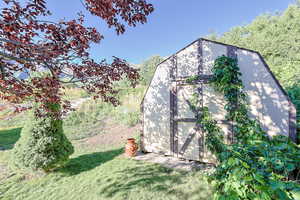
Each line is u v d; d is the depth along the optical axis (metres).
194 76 5.03
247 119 4.13
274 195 1.12
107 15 2.69
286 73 6.84
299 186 1.12
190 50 5.17
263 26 15.70
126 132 9.13
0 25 2.00
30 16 2.20
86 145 7.94
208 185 3.34
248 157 1.51
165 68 5.70
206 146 4.81
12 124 12.34
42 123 4.68
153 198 3.08
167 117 5.61
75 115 11.84
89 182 4.01
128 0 2.62
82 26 2.61
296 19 12.30
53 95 3.06
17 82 2.60
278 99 3.88
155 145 5.87
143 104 6.21
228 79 4.29
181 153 5.28
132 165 4.79
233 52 4.44
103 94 3.80
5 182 4.51
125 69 3.68
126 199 3.11
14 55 2.39
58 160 4.84
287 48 11.22
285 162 1.39
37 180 4.45
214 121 4.68
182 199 2.99
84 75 3.28
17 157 4.58
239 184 1.26
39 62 2.56
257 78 4.13
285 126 3.78
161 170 4.33
